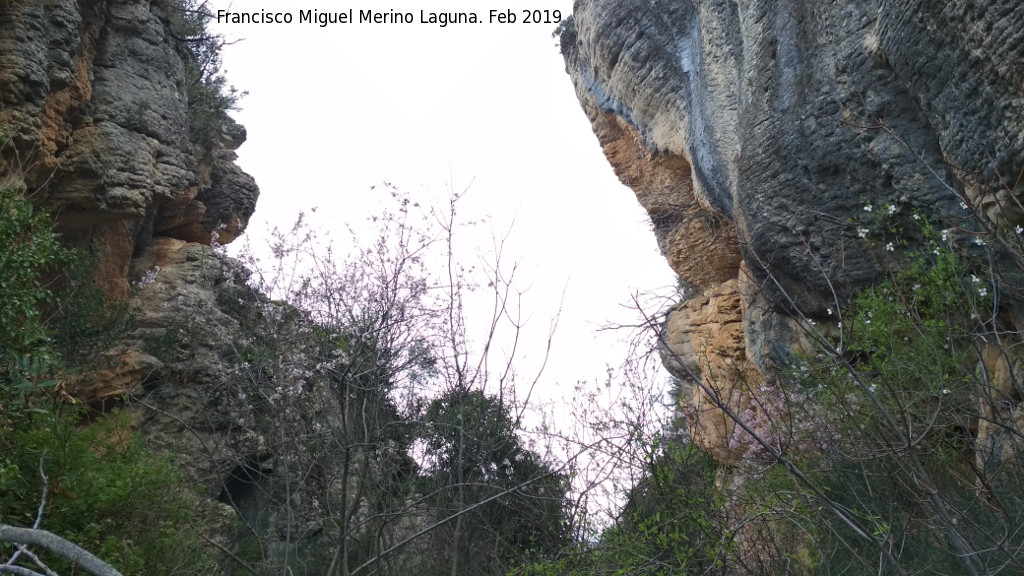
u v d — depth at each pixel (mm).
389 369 9680
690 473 7555
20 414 7270
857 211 9312
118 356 13641
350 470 10188
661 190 17000
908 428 4617
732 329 14102
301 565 10359
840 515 4375
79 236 14094
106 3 14070
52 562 6727
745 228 11148
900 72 7691
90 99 13461
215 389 13227
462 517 9828
